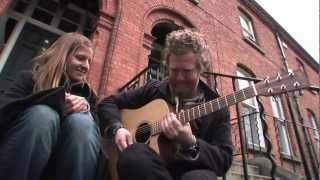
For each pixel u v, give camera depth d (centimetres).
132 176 116
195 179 121
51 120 122
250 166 497
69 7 536
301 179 566
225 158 147
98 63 427
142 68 478
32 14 504
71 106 145
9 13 460
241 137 285
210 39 701
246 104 691
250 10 1000
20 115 125
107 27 473
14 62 427
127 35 488
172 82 177
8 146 114
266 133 244
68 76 171
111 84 417
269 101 773
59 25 520
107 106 200
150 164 119
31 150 112
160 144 160
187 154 141
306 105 1035
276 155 677
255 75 798
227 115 175
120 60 450
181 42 169
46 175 124
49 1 527
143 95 207
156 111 187
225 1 866
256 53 870
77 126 131
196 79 171
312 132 555
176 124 142
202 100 183
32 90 154
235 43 793
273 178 228
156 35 650
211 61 658
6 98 142
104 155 145
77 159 123
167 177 120
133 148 127
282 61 992
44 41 474
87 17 546
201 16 716
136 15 531
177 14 639
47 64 164
